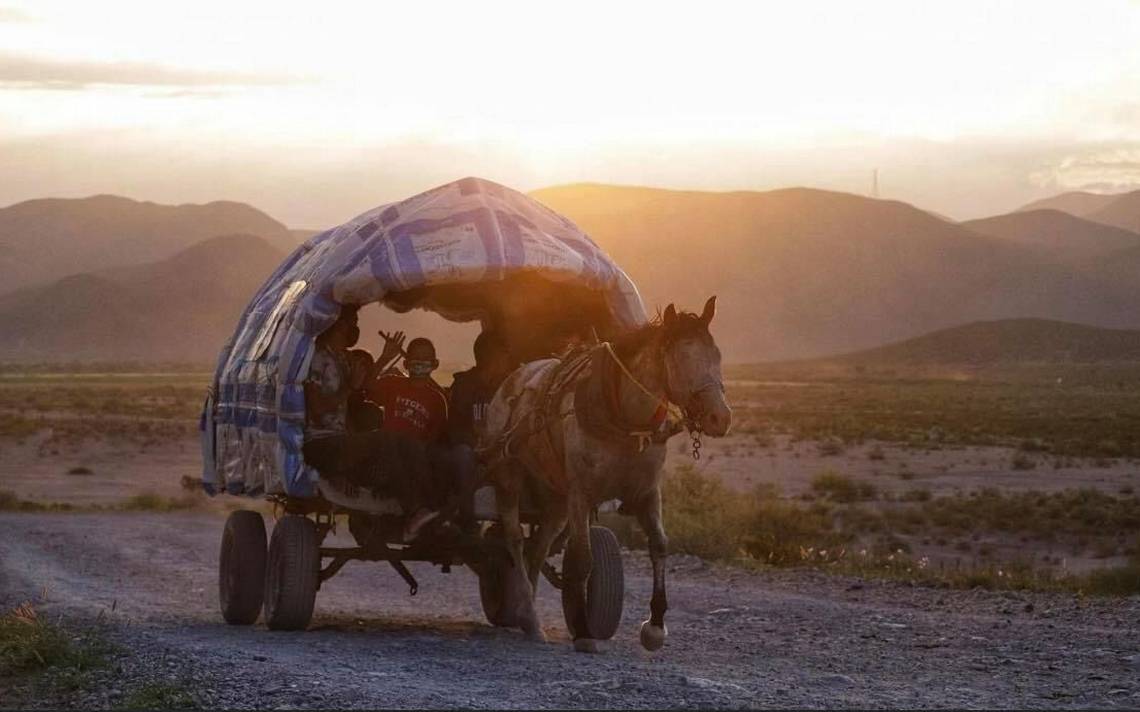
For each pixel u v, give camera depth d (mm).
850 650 11125
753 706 7457
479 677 8617
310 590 11703
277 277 13297
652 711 7246
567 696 7648
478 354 12211
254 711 7359
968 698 8094
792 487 48219
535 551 11672
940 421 95062
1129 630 12375
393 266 11375
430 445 11578
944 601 15242
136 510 38094
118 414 97188
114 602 14008
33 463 61219
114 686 8492
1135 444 69688
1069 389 169875
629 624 13406
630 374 9781
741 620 13461
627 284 12250
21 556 22703
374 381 12086
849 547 26750
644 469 10156
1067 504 39719
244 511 13008
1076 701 8070
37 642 9711
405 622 13352
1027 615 13844
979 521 35938
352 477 11328
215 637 11156
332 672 8680
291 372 11383
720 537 21234
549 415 10508
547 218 12414
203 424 13891
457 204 12008
